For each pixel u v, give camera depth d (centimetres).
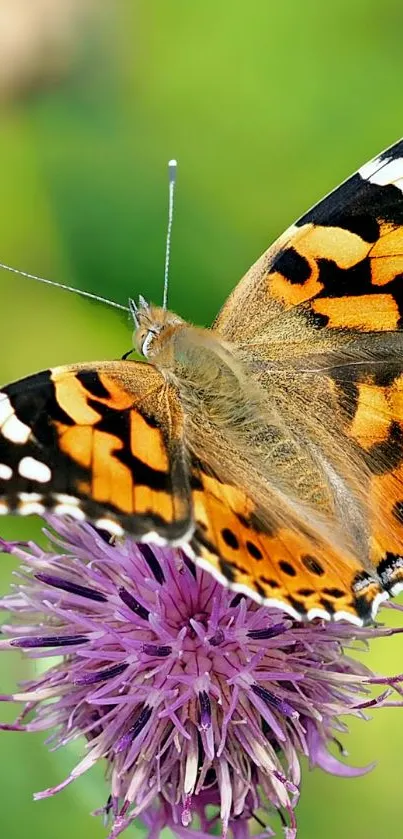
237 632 21
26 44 27
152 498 20
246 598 21
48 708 21
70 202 27
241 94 27
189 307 27
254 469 20
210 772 21
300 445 21
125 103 28
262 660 21
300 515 20
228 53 28
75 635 21
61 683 21
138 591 21
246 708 21
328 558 20
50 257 27
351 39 27
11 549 22
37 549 22
